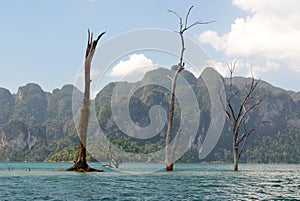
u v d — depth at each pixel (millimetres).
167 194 19688
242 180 30453
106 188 22000
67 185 23562
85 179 28125
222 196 19375
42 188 21797
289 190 22812
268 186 25281
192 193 20312
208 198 18531
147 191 20812
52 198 18000
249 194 20453
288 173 47188
